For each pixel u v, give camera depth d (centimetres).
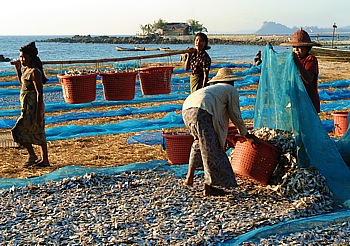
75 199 715
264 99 823
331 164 764
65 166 920
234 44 12462
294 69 771
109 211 670
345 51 4141
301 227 610
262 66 825
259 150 740
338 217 634
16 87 2258
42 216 657
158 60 5297
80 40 15738
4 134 1191
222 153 699
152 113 1521
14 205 693
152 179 802
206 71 941
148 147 1060
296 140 764
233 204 691
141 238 582
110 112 1499
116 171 835
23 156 1008
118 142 1113
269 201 702
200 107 684
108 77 1037
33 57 884
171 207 682
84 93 1002
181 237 586
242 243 569
